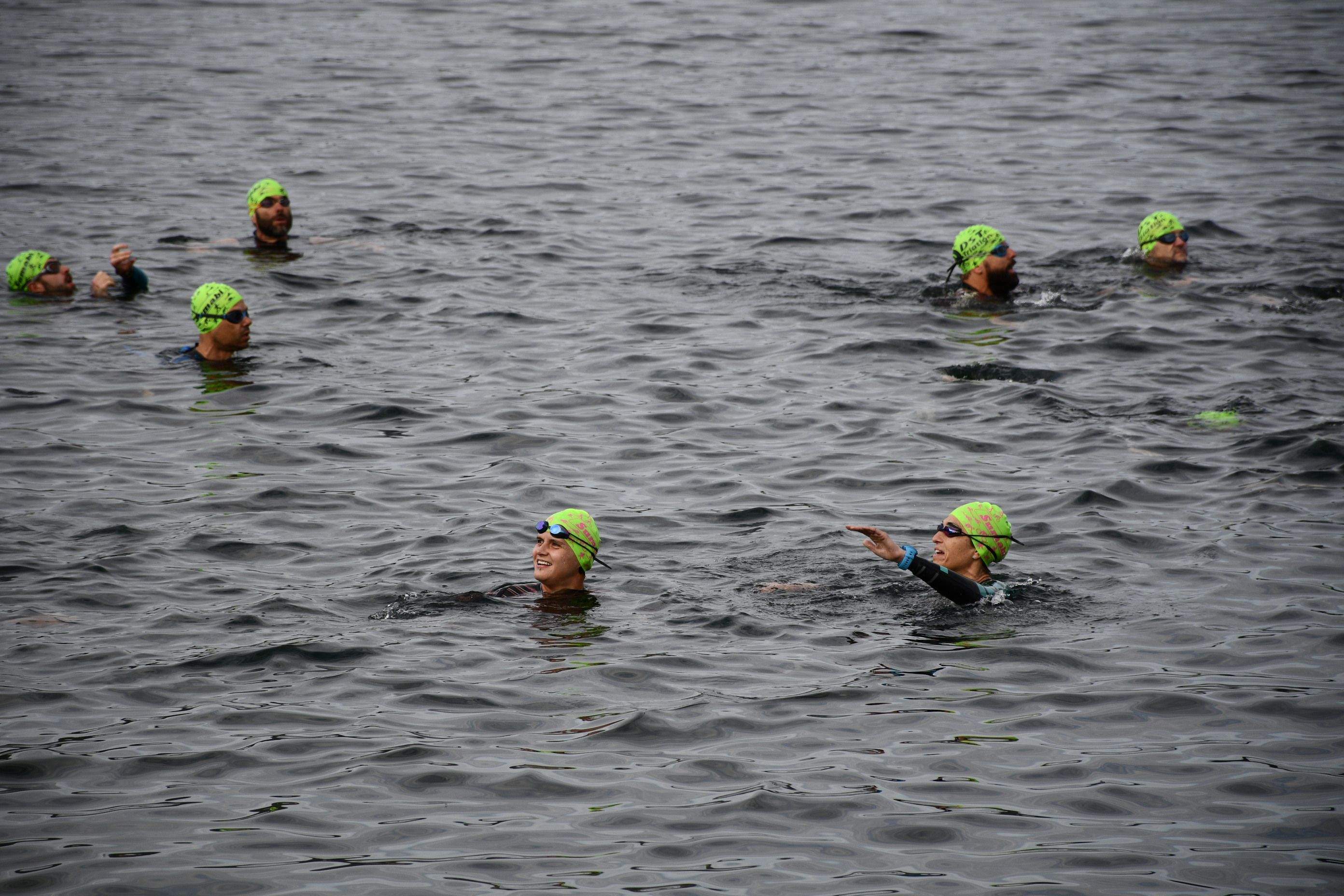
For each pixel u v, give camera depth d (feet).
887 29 431.84
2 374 159.53
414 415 150.30
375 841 73.51
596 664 94.79
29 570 107.96
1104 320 184.85
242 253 214.90
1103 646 97.71
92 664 92.79
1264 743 83.76
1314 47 391.86
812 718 87.51
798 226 236.63
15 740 82.79
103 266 205.05
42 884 68.95
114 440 140.46
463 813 76.38
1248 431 142.41
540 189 259.80
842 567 112.27
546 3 474.08
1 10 435.12
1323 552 112.98
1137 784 79.51
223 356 167.53
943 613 103.55
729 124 315.17
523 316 187.73
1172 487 128.98
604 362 169.78
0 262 203.62
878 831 74.90
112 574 107.65
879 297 197.26
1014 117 319.06
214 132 296.10
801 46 405.80
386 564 112.06
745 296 197.98
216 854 71.87
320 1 469.16
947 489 130.11
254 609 102.37
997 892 69.31
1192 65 371.76
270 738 83.97
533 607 104.17
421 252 218.59
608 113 323.57
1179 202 247.09
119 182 254.88
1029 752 83.25
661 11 463.42
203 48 385.70
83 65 357.20
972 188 260.42
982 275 195.62
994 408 152.76
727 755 82.94
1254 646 96.89
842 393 158.61
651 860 72.02
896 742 84.53
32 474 130.00
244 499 125.49
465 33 419.54
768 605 105.09
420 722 86.43
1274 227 229.66
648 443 142.92
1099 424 146.10
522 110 325.42
